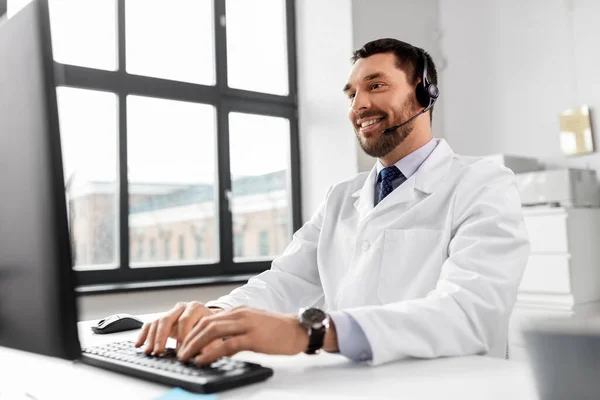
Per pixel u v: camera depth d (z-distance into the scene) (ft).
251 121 10.52
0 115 1.86
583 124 9.11
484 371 2.33
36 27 1.68
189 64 9.86
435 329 2.64
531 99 10.02
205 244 9.91
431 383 2.15
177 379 2.09
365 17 10.20
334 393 2.02
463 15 11.19
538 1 9.97
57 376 2.34
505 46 10.47
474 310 2.84
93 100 8.68
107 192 8.80
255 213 10.42
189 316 2.69
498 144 10.53
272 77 10.93
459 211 3.70
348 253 4.20
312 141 10.70
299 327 2.48
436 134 11.30
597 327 0.98
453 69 11.37
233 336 2.34
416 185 4.02
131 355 2.49
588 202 8.11
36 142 1.69
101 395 2.04
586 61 9.25
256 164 10.51
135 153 9.03
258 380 2.17
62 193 1.67
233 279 9.06
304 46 10.91
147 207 9.15
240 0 10.56
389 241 3.89
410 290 3.69
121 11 8.96
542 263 7.79
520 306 8.00
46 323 1.72
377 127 4.17
